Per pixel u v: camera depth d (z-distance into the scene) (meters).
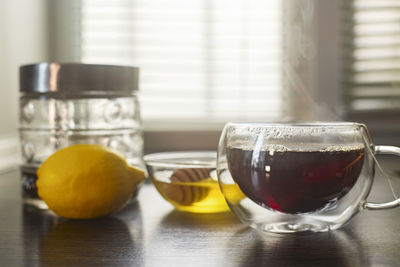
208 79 1.29
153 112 1.29
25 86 0.59
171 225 0.52
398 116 1.28
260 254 0.45
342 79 1.30
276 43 1.29
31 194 0.59
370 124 1.28
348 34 1.29
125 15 1.25
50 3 1.20
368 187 0.48
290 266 0.42
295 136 0.45
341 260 0.43
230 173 0.49
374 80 1.32
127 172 0.54
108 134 0.61
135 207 0.59
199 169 0.55
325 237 0.49
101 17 1.25
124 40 1.26
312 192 0.46
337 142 0.46
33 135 0.60
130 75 0.60
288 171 0.45
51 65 0.57
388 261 0.43
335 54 1.28
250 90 1.29
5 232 0.50
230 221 0.54
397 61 1.31
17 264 0.43
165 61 1.28
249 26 1.28
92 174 0.52
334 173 0.45
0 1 0.87
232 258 0.44
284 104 1.29
